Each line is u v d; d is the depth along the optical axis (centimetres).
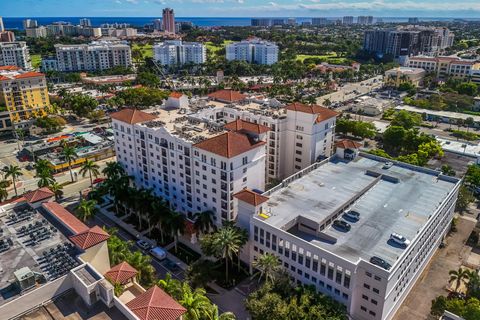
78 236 7406
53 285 6378
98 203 14062
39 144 19550
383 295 7856
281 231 9069
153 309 6112
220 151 10775
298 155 14575
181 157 12119
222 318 7338
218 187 11231
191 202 12500
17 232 7962
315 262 8631
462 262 10862
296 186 11519
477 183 14450
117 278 7425
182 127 13062
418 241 9000
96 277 6450
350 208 10406
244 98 17375
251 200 9806
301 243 8744
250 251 10194
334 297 8531
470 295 9056
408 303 9381
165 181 13288
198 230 11519
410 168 12781
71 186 15575
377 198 10894
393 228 9469
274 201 10638
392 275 7831
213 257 10956
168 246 11675
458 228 12544
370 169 12725
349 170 12669
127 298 7375
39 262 6969
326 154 15300
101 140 19575
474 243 11762
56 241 7669
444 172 15125
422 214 10050
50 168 15112
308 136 14000
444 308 8300
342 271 8169
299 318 7512
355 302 8438
